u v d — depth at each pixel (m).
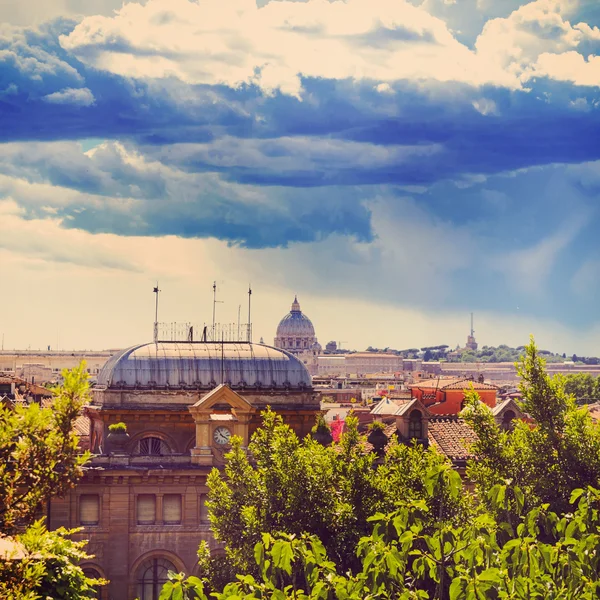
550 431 103.00
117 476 126.31
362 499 99.94
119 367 146.75
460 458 130.00
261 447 108.38
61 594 74.12
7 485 69.44
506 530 85.31
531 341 107.25
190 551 127.50
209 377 148.00
